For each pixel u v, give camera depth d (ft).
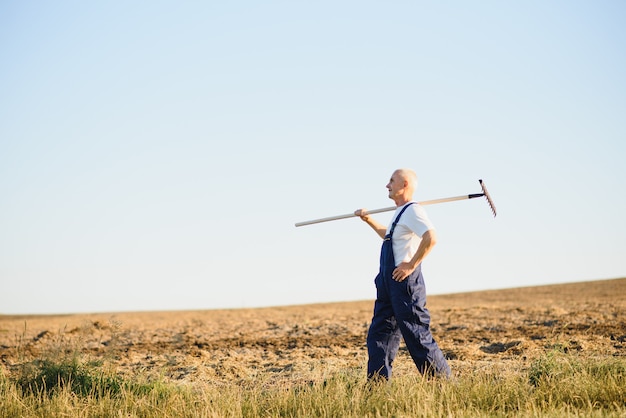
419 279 26.45
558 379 26.14
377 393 25.45
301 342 46.52
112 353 32.37
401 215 26.61
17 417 25.77
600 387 25.11
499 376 28.19
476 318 58.39
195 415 24.84
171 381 32.50
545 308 65.10
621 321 49.98
